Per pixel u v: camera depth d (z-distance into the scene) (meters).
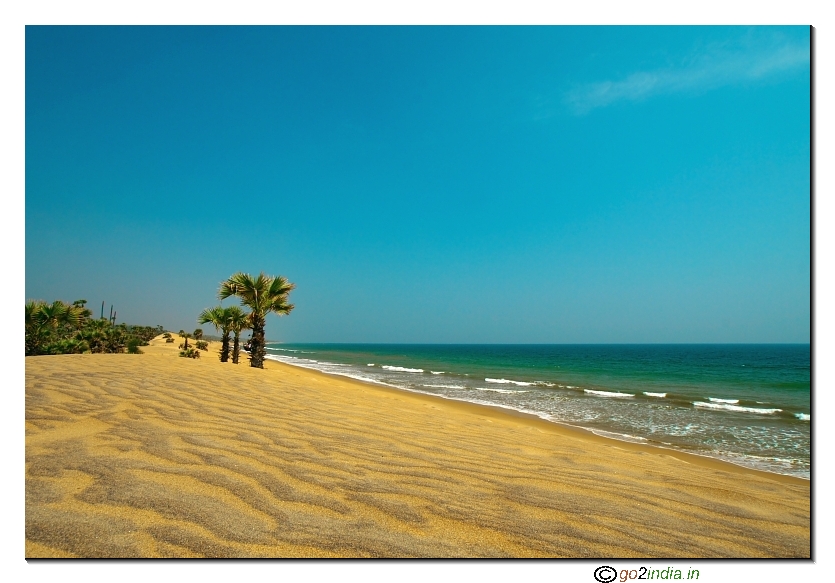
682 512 4.14
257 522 3.03
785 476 7.72
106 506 3.08
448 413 10.35
